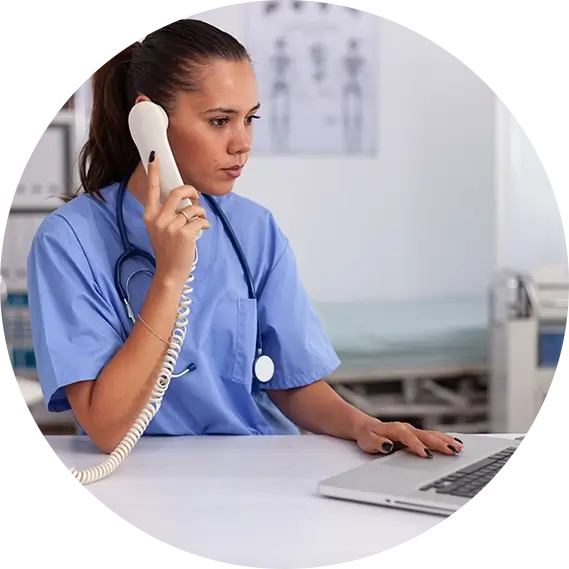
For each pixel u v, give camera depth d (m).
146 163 1.08
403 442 1.01
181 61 1.09
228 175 1.13
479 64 3.86
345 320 3.57
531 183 3.57
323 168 3.83
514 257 3.58
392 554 0.68
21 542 0.71
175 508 0.81
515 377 3.16
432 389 3.29
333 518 0.77
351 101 3.82
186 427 1.21
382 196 3.87
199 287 1.22
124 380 1.02
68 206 1.19
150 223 1.04
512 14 3.83
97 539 0.72
